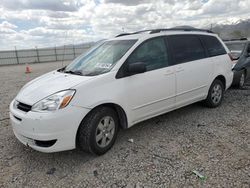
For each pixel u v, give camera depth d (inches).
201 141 150.8
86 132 130.0
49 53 1472.7
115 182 112.9
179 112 207.8
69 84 130.8
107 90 136.3
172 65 170.9
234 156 130.3
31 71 760.3
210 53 205.2
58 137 121.7
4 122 201.0
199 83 193.2
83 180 115.7
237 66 281.4
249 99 243.4
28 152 146.3
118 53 155.4
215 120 186.4
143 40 159.9
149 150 142.3
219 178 111.1
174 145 147.0
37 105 124.7
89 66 158.9
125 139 158.7
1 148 152.3
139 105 153.3
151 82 156.7
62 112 121.0
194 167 121.4
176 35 182.4
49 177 119.6
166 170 120.3
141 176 116.4
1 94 327.9
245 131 163.5
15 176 121.3
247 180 108.7
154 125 180.5
